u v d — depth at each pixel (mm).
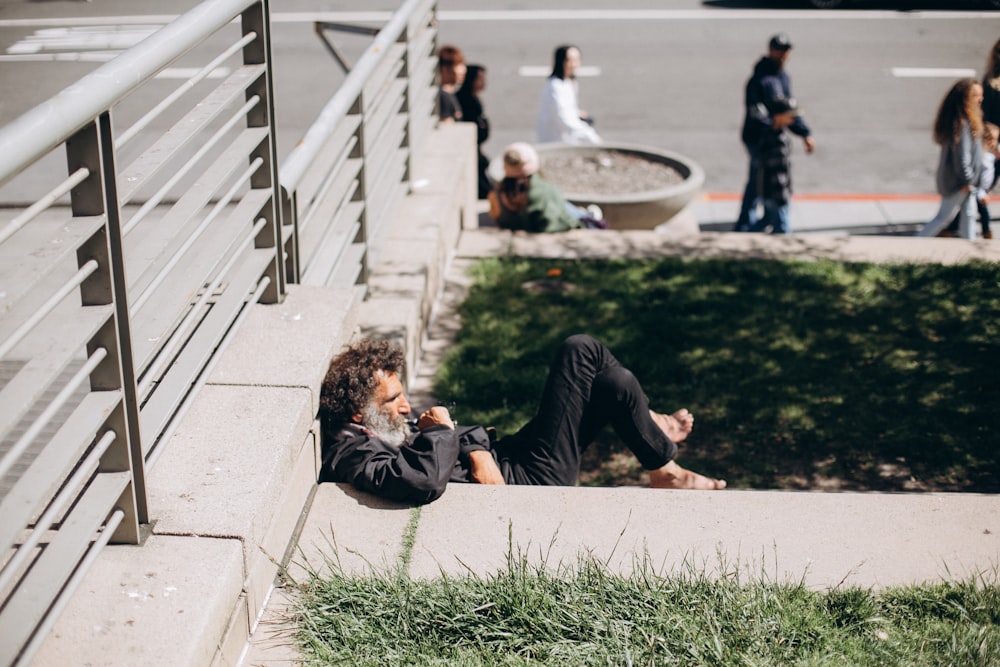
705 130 13328
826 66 15859
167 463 3242
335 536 3494
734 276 7219
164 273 3045
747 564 3232
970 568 3326
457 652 2986
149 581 2758
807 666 2904
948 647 2973
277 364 3811
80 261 2619
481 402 5832
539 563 3346
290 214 4383
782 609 3068
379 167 6418
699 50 16781
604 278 7246
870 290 6953
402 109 7441
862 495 3703
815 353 6230
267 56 3891
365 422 3840
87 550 2814
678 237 7961
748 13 18969
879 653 2963
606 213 8797
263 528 3127
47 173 9805
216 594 2729
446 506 3654
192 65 14695
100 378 2730
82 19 12125
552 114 10281
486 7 19453
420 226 6930
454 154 8359
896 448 5320
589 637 3012
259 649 3016
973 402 5668
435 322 6691
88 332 2527
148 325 3092
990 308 6648
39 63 10297
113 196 2617
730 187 11633
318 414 3840
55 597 2643
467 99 10141
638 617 3033
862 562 3350
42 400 3711
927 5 19156
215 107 3439
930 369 6004
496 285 7152
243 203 3957
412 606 3104
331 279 4965
